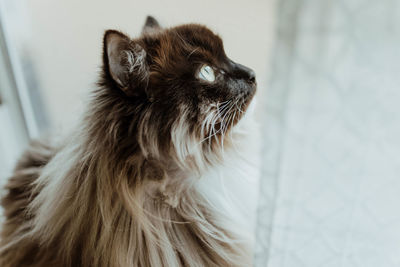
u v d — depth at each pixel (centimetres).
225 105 55
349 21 42
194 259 54
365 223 46
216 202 56
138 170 53
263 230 47
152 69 54
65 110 77
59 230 55
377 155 45
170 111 53
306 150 45
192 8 66
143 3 68
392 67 43
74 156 54
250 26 64
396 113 44
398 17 42
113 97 53
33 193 58
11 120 77
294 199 46
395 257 47
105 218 52
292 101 44
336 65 43
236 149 57
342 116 44
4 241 59
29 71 77
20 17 74
